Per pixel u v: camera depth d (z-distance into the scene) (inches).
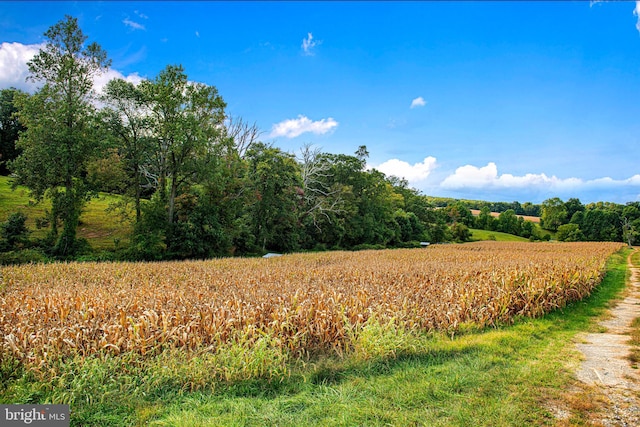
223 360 245.9
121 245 1299.2
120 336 268.1
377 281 513.7
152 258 1237.1
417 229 3080.7
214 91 1422.2
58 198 1159.0
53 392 215.2
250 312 313.0
